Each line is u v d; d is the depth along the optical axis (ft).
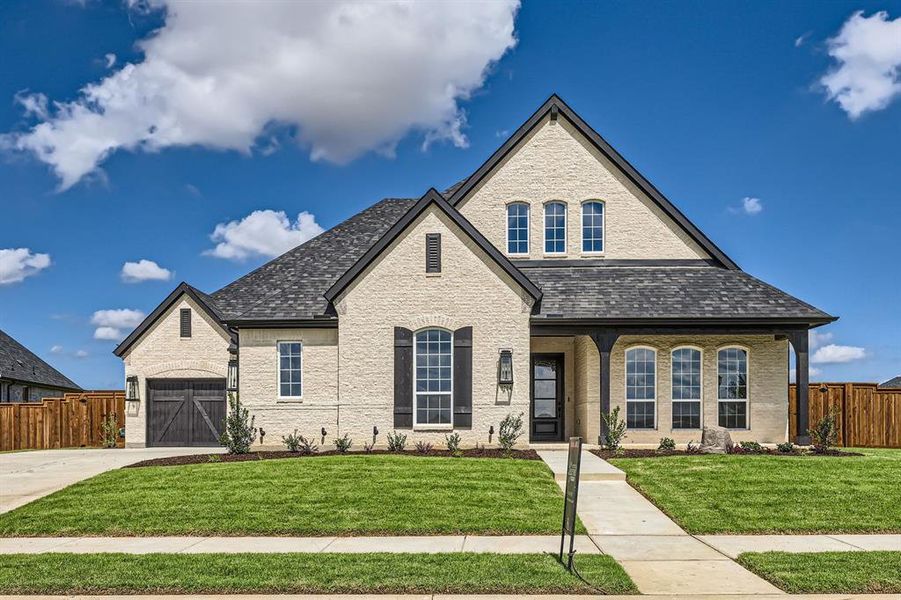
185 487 49.78
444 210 69.67
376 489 48.01
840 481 49.85
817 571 30.99
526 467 55.31
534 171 80.64
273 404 73.20
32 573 31.65
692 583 29.89
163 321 83.71
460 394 68.64
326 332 73.92
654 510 45.01
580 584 29.07
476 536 38.81
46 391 134.92
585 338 74.49
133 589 29.32
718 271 78.79
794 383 83.05
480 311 69.15
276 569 31.60
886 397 82.33
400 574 30.55
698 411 74.08
